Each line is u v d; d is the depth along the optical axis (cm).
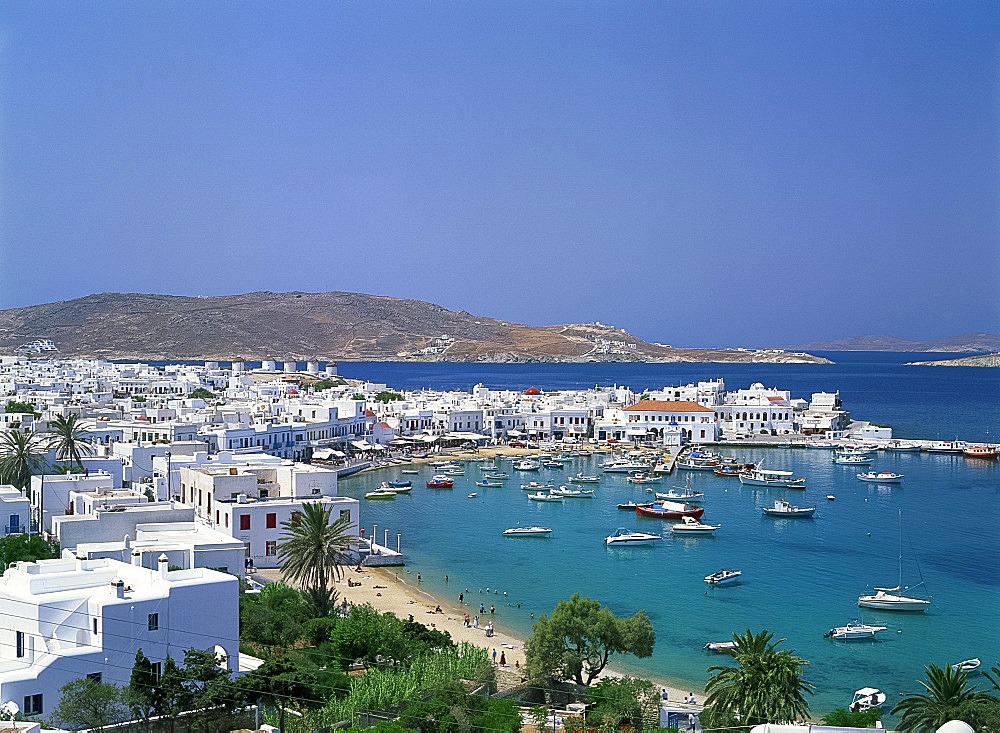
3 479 16912
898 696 10531
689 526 19825
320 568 12006
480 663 9712
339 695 8594
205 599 8475
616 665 11425
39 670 7438
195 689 7781
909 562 17075
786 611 13912
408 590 14888
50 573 8712
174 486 17050
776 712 8006
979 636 12800
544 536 19338
